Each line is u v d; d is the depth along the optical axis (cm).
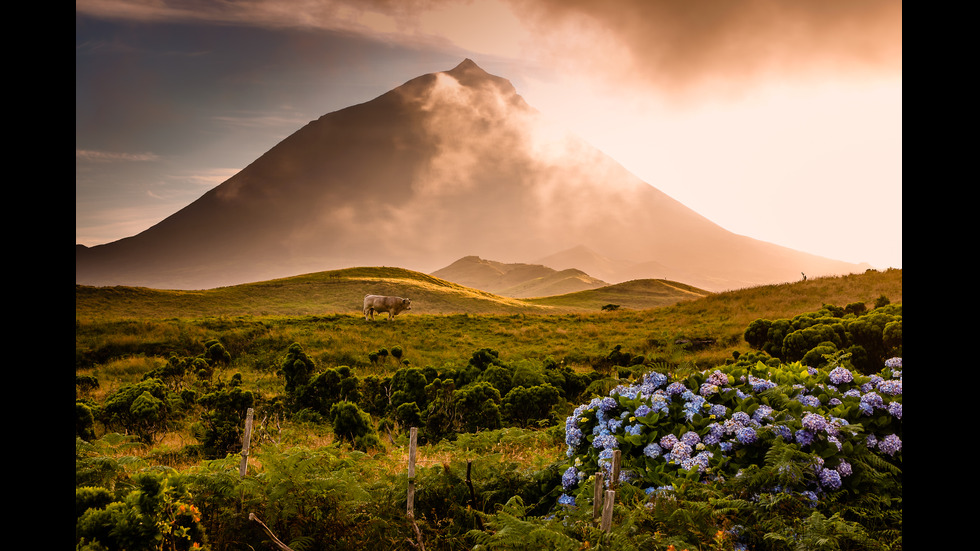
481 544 465
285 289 8200
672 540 444
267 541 562
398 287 8744
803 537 451
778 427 580
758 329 2658
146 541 418
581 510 510
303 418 1670
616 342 3622
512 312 8462
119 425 1538
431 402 1608
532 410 1497
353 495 598
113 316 5897
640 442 619
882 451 599
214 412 1353
